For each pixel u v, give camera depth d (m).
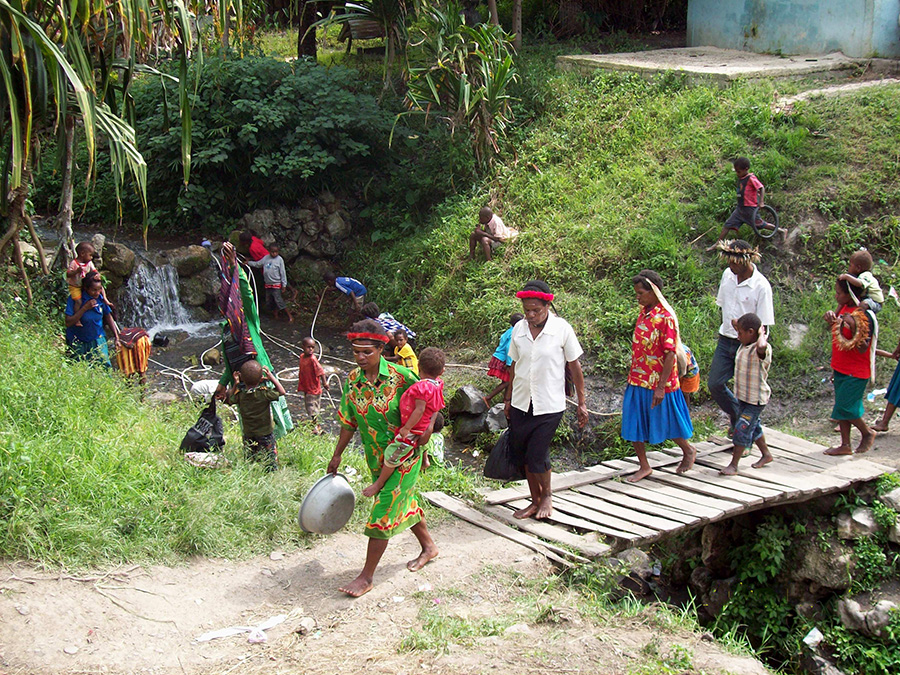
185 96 8.20
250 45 16.31
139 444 6.45
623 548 5.73
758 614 6.94
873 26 14.70
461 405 9.89
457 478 6.95
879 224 11.02
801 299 10.59
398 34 14.56
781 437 7.84
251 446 6.55
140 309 12.78
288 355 12.34
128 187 14.84
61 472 5.45
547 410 5.80
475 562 5.44
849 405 7.13
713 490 6.51
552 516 6.15
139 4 7.86
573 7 19.25
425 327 12.43
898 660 6.11
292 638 4.51
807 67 14.52
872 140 12.20
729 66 14.85
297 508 5.88
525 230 12.77
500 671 4.22
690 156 12.97
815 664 6.41
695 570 7.65
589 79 15.63
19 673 4.02
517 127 14.87
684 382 6.93
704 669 4.40
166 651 4.34
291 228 14.71
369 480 6.68
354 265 14.57
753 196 10.92
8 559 4.82
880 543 6.54
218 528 5.45
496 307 11.48
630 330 10.47
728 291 7.00
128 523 5.32
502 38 14.80
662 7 20.91
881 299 7.07
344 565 5.36
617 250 11.57
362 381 4.93
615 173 13.03
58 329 9.12
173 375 10.95
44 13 7.94
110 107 9.02
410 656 4.34
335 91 14.91
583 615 4.95
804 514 6.84
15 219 9.59
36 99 7.08
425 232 13.91
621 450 9.23
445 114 14.97
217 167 14.85
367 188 14.98
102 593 4.71
